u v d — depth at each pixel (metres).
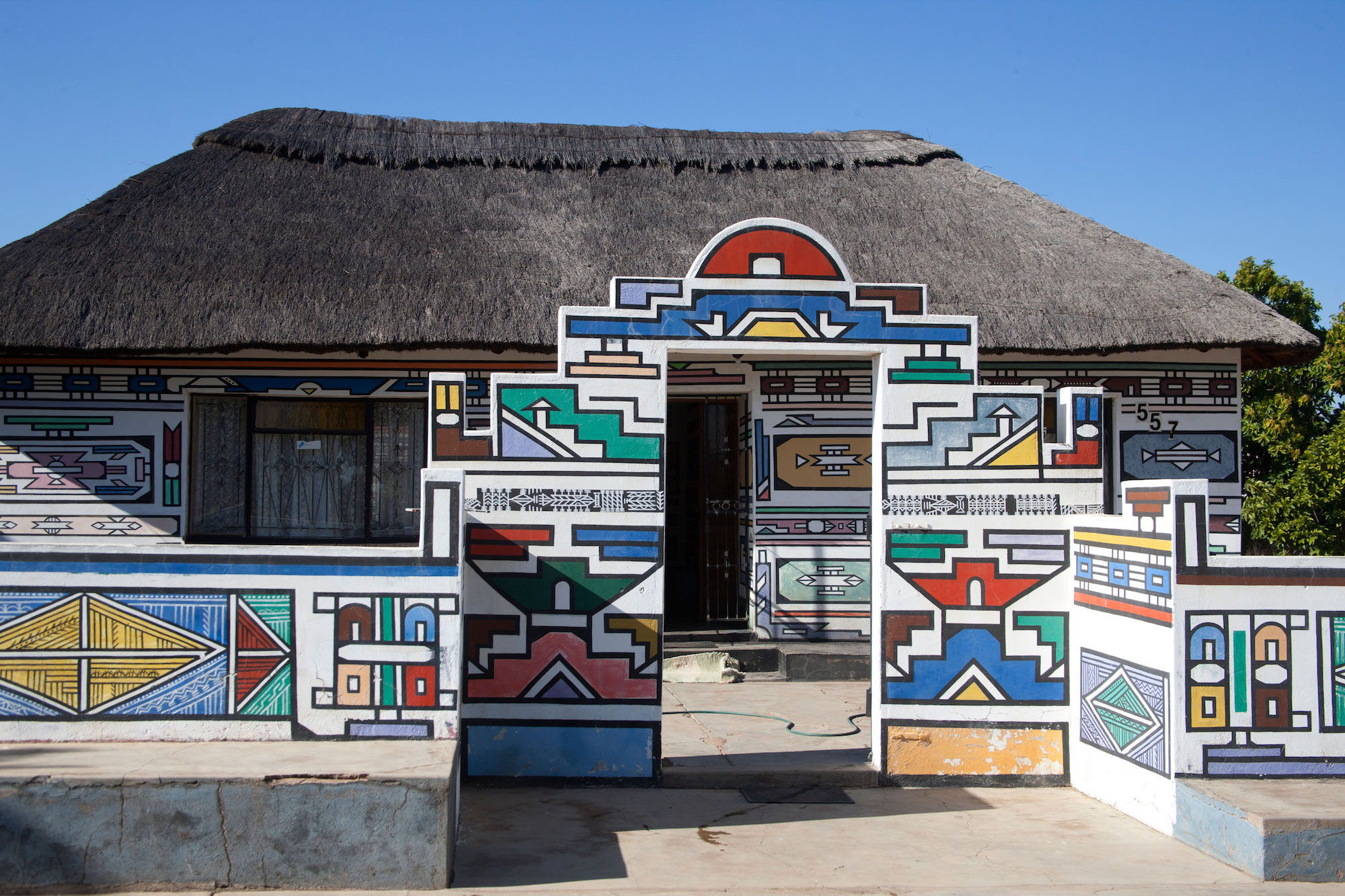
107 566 4.81
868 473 9.70
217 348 8.29
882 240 10.32
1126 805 5.49
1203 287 9.82
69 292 8.37
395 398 9.19
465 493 5.73
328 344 8.35
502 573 5.73
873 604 6.17
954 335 6.11
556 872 4.51
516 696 5.72
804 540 9.66
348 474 9.25
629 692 5.77
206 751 4.62
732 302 5.98
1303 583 5.19
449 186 10.83
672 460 11.38
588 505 5.78
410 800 4.25
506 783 5.70
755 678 9.14
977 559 6.04
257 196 10.04
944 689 6.01
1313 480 12.67
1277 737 5.12
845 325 6.05
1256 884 4.49
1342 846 4.52
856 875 4.56
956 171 11.88
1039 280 9.76
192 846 4.18
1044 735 6.03
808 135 12.59
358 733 4.88
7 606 4.77
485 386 9.12
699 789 5.80
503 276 9.14
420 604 4.93
